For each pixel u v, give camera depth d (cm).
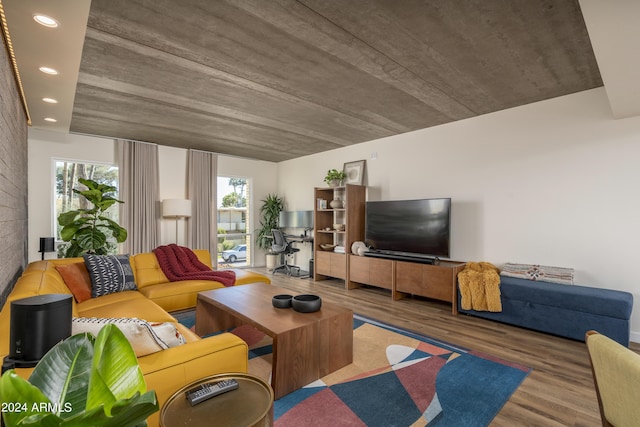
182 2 197
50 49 214
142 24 219
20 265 301
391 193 507
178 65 278
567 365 243
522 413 185
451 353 263
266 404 111
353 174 562
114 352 68
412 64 275
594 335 112
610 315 269
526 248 365
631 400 94
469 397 199
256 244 717
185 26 221
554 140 346
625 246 303
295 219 658
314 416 179
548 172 350
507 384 215
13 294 190
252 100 360
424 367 238
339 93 339
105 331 66
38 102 314
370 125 452
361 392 204
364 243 511
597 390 111
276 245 633
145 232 550
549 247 349
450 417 180
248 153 647
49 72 247
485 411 185
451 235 433
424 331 316
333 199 599
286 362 202
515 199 374
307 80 308
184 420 102
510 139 379
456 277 371
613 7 152
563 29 222
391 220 471
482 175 402
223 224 671
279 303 249
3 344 129
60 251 484
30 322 114
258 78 304
